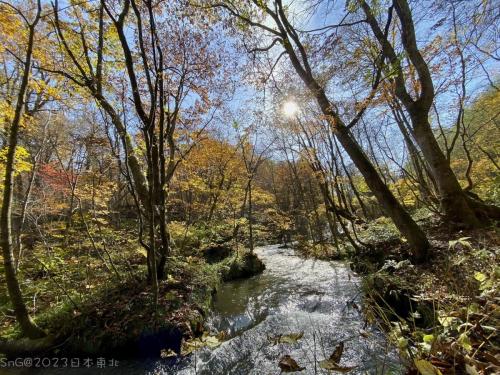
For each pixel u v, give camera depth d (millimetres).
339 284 8039
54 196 10344
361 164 6078
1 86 8008
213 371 4090
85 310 4996
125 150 5434
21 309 4512
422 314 2930
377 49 6512
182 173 13055
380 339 3434
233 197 16141
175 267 6906
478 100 9391
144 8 5543
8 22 4973
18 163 6184
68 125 9281
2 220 4316
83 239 9086
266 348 4562
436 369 1202
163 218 5844
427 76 6594
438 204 8555
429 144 6926
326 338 4609
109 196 9711
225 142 14445
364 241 9586
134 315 4828
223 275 9859
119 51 7484
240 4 7016
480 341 1636
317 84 6754
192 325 4949
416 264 5223
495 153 10984
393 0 5000
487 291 1864
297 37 6676
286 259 14211
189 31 6664
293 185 22750
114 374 4023
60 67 6469
